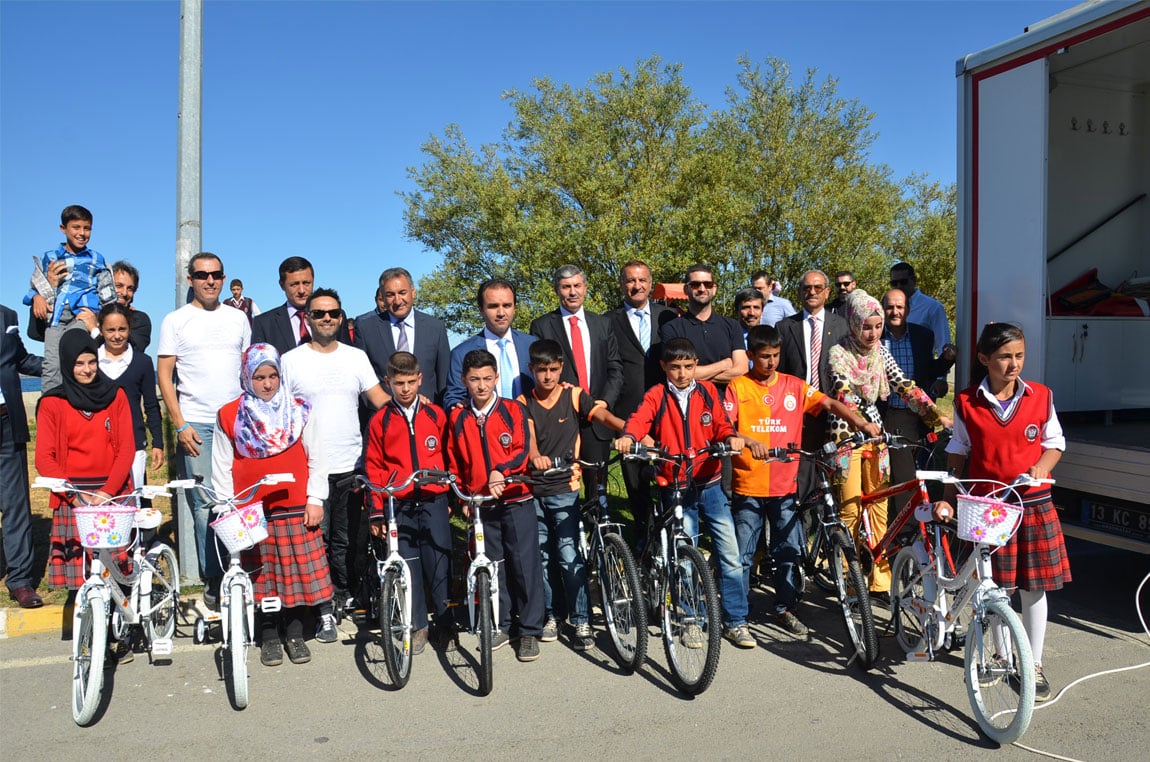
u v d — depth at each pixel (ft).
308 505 14.65
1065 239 22.53
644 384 18.86
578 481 15.88
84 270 19.39
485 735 12.11
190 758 11.51
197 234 19.12
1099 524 16.62
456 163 81.10
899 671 14.32
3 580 18.97
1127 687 13.46
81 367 14.92
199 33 19.13
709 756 11.41
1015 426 12.96
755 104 70.69
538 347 15.26
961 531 11.93
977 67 18.84
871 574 17.10
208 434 17.53
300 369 16.76
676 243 66.80
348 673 14.48
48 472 14.73
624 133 73.87
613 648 14.97
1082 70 21.38
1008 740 11.44
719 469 15.30
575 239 66.39
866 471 17.06
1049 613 17.04
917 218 77.71
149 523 13.73
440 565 15.55
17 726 12.49
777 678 14.07
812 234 67.62
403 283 17.70
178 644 15.94
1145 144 23.48
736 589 15.46
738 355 18.67
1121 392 21.79
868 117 70.44
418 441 15.25
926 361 20.58
